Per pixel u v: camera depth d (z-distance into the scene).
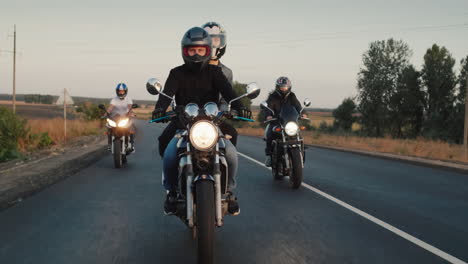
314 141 25.38
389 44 51.28
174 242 4.23
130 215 5.39
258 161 12.46
